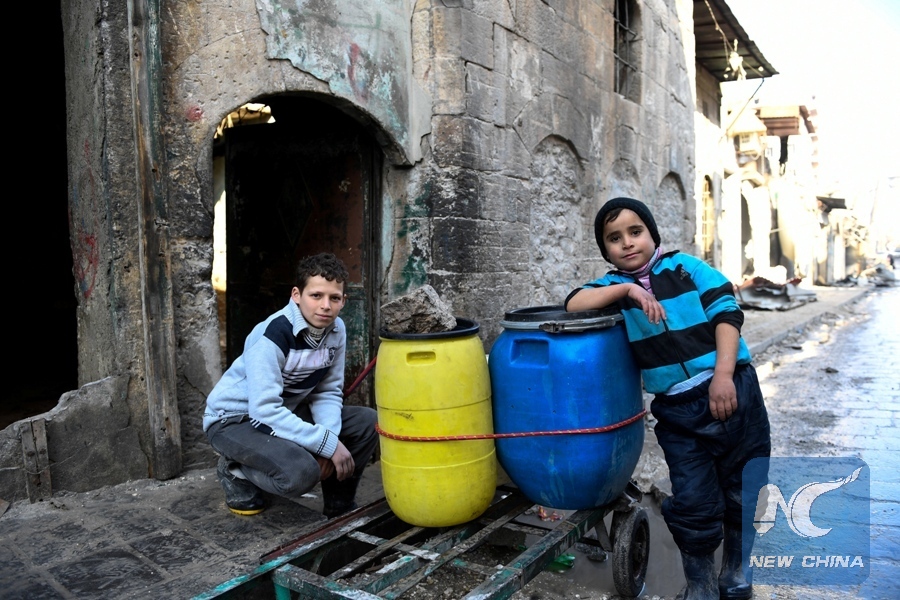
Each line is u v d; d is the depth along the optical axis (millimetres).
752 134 17344
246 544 2555
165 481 3191
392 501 2467
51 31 6051
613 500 2586
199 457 3377
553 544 2252
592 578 2941
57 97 6293
